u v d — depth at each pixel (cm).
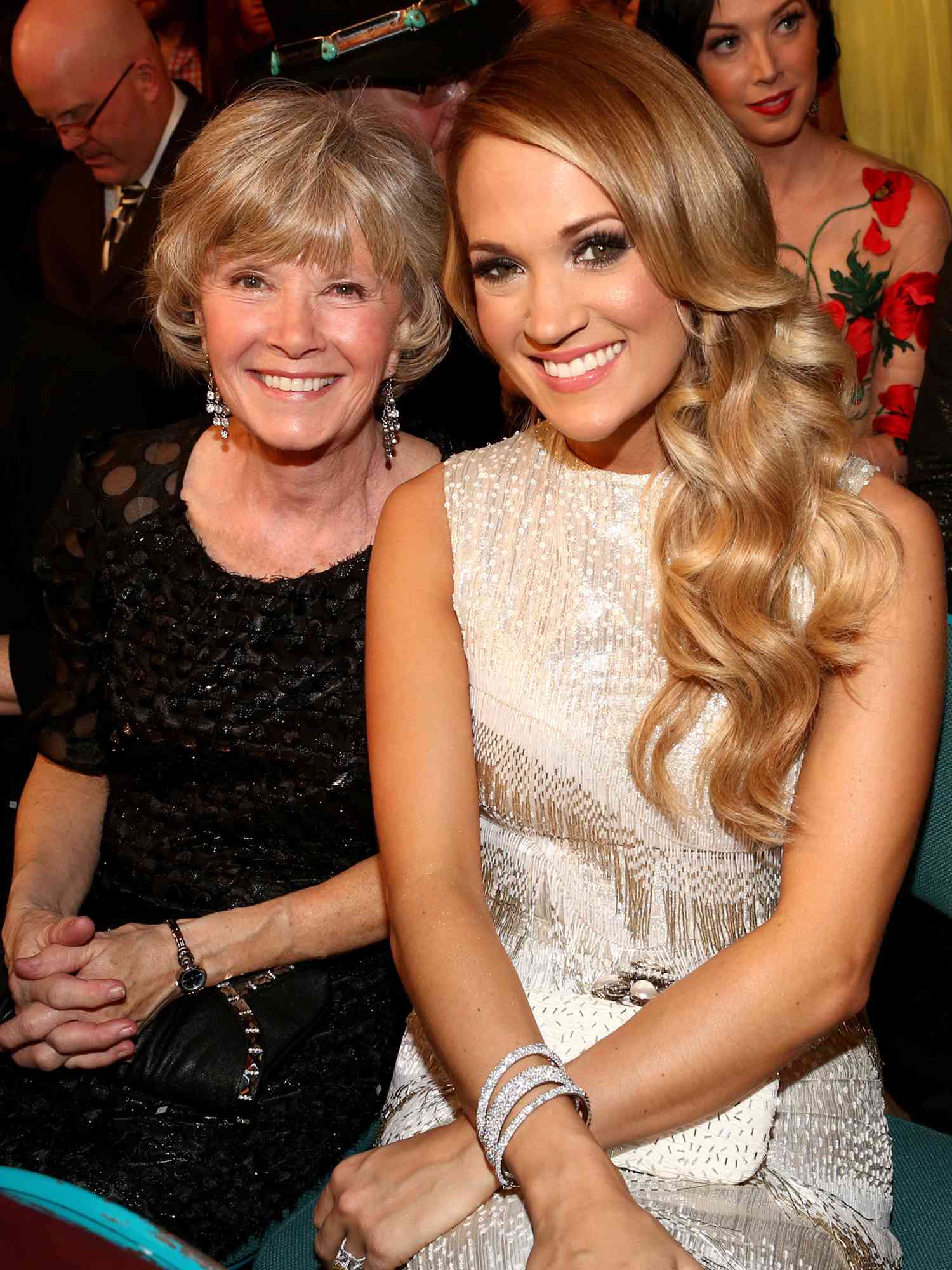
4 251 431
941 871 168
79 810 205
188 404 269
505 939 165
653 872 158
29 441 245
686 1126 138
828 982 139
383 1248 137
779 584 148
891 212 296
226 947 182
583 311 142
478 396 245
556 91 137
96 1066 172
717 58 283
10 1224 107
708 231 141
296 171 170
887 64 344
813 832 143
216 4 383
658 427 153
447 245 156
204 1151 170
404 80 240
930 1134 172
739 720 148
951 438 256
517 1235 133
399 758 156
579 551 160
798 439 149
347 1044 185
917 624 144
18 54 331
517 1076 134
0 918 228
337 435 185
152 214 337
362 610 190
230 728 192
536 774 158
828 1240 140
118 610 197
